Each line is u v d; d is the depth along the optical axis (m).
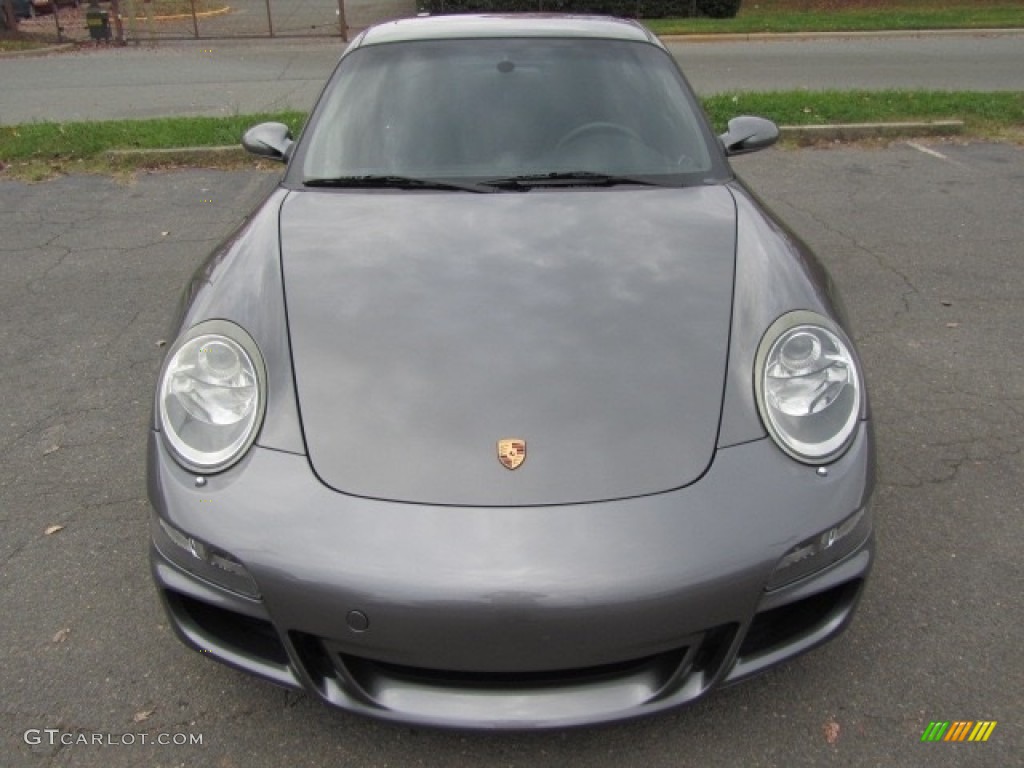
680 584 1.77
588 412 1.95
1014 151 7.22
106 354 4.00
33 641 2.39
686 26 15.44
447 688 1.89
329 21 19.09
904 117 7.89
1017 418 3.43
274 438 1.95
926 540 2.74
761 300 2.26
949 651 2.32
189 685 2.25
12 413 3.53
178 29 17.58
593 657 1.79
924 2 21.95
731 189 2.86
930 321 4.28
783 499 1.88
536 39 3.35
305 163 3.00
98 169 6.83
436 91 3.12
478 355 2.08
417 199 2.74
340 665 1.88
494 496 1.82
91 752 2.06
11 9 16.20
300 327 2.18
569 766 2.02
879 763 2.01
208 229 5.58
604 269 2.37
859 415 2.06
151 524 2.05
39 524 2.86
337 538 1.80
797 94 8.71
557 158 2.92
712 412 1.98
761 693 2.20
